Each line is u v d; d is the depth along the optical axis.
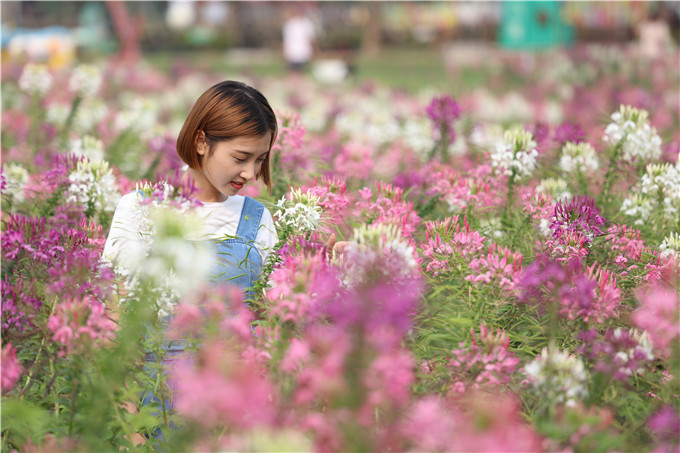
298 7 33.22
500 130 13.81
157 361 4.21
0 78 18.80
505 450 2.92
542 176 7.92
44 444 3.64
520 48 49.91
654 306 4.09
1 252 4.66
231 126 4.70
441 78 33.88
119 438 3.92
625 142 7.03
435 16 63.78
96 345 3.80
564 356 3.80
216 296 3.90
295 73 32.53
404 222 5.55
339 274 3.84
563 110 18.55
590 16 49.28
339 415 3.24
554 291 4.25
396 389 3.35
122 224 4.64
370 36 61.81
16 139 11.89
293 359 3.52
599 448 3.33
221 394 3.09
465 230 5.01
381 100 21.59
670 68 27.42
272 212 5.63
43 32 43.97
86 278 4.33
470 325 4.15
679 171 6.68
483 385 3.89
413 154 11.27
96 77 13.47
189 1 64.12
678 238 5.43
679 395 4.10
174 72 30.30
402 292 3.69
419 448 3.27
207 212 5.00
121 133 11.92
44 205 6.55
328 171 8.27
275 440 2.85
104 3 58.50
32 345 4.28
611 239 5.29
